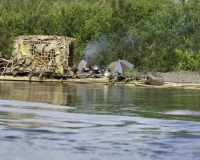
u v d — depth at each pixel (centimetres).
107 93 8094
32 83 10175
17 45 10844
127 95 7812
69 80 10531
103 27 14088
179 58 13562
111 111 5800
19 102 6506
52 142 4106
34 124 4806
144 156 3759
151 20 14488
